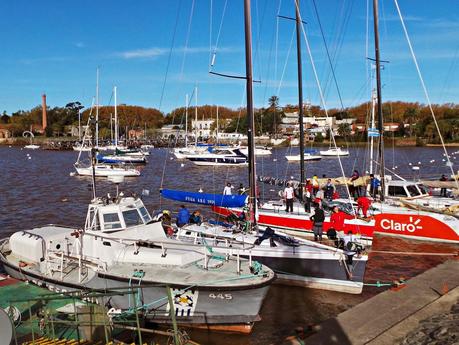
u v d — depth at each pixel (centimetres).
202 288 1071
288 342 954
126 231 1282
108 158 6319
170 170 5856
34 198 3347
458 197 2389
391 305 1129
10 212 2803
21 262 1329
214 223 1722
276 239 1470
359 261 1365
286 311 1259
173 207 2969
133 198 1408
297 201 2194
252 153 1504
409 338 933
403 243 1962
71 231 1409
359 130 10438
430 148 10175
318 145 10688
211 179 4825
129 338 988
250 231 1534
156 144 12988
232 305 1094
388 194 2331
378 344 928
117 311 1071
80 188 3962
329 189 2375
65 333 920
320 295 1366
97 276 1162
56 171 5566
